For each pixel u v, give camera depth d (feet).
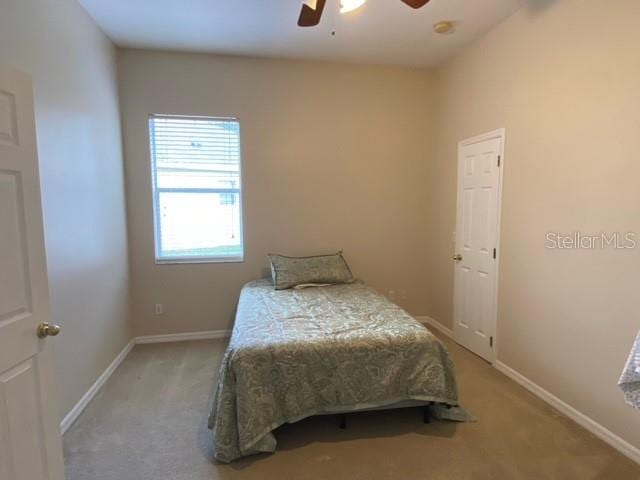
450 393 7.32
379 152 12.93
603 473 6.04
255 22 9.46
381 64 12.52
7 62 5.82
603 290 6.91
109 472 6.05
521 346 9.05
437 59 12.01
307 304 9.45
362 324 7.88
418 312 13.76
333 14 9.06
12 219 4.42
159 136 11.60
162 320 12.02
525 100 8.72
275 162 12.28
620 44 6.48
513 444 6.79
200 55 11.48
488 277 10.23
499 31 9.57
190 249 12.19
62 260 7.36
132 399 8.36
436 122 12.90
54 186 7.12
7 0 5.81
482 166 10.41
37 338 4.81
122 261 10.91
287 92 12.12
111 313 9.93
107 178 9.88
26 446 4.61
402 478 5.97
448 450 6.62
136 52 11.09
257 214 12.35
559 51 7.73
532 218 8.59
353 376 6.95
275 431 7.16
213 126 11.91
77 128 8.16
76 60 8.19
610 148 6.72
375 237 13.23
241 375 6.46
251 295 10.39
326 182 12.67
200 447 6.69
